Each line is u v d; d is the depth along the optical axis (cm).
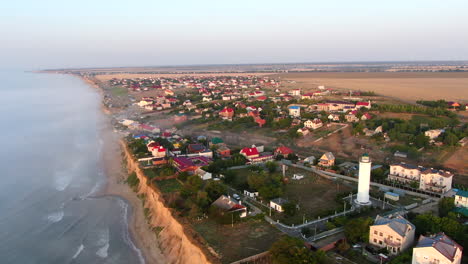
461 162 14388
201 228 9106
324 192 11738
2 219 10844
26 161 16512
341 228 9000
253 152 15500
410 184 12050
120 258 8925
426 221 8469
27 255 8994
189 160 14262
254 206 10581
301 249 7262
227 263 7425
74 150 18438
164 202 10606
